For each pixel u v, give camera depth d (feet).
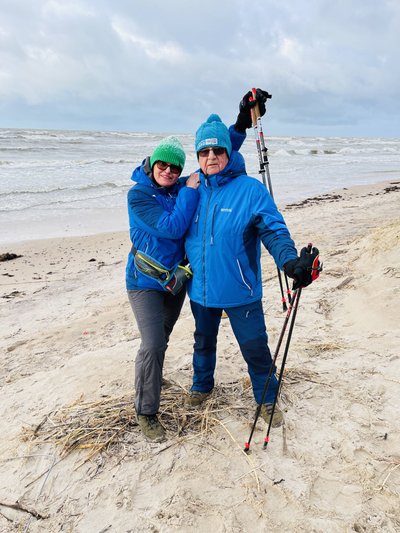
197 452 8.86
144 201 9.05
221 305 8.89
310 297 16.62
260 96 10.37
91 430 9.59
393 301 14.53
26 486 8.59
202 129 8.61
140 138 184.96
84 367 12.79
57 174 67.67
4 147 107.24
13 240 35.17
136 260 9.22
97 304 21.42
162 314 9.32
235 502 7.75
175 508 7.70
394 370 10.95
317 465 8.43
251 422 9.64
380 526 7.16
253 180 8.66
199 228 8.83
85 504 8.02
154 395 9.09
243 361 12.32
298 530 7.20
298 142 215.31
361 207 43.80
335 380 10.89
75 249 33.24
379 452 8.61
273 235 8.22
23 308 21.83
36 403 11.36
